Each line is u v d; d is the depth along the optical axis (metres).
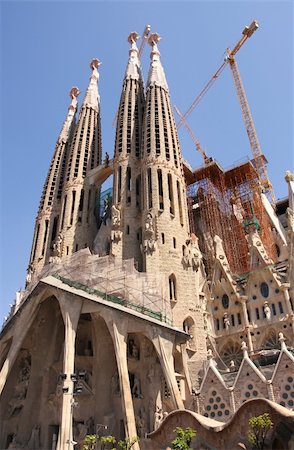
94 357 52.56
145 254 56.12
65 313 49.16
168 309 49.81
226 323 55.09
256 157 102.25
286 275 54.91
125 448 34.78
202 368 47.94
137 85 87.12
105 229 72.31
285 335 49.91
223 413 40.31
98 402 48.31
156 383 45.59
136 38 99.31
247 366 41.16
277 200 91.50
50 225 79.38
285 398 37.44
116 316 47.28
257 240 60.94
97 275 55.50
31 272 72.56
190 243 59.56
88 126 91.69
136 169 72.50
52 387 52.62
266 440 29.94
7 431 52.12
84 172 83.88
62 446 39.12
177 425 35.09
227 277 58.16
